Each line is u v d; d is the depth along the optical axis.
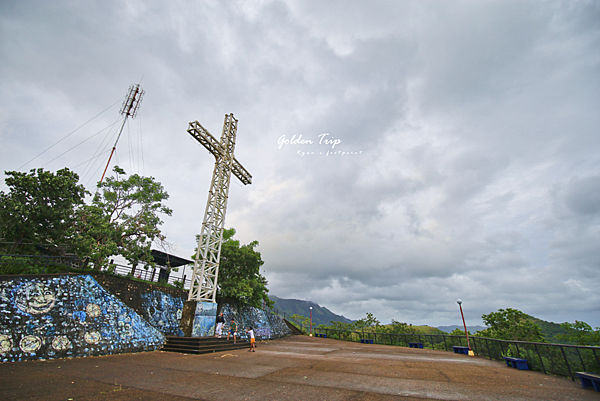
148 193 26.09
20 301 13.38
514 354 14.64
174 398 7.98
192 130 24.44
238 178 31.44
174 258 30.80
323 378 10.57
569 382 10.48
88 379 9.75
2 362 11.44
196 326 20.80
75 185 22.38
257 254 31.61
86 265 20.83
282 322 40.19
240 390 8.85
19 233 20.02
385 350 22.58
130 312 17.97
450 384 9.80
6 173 19.55
